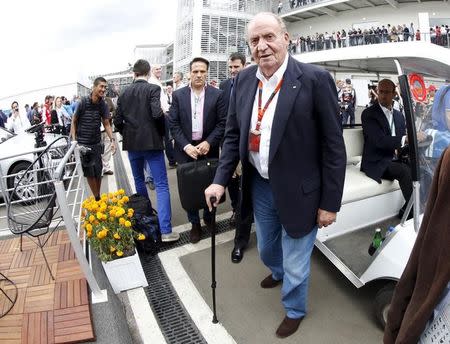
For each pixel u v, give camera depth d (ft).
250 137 7.26
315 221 7.27
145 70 12.35
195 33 73.00
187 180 10.84
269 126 6.89
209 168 10.84
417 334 3.64
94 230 9.68
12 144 19.53
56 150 12.16
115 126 12.78
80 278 8.75
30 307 7.77
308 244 7.44
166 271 10.94
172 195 17.81
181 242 12.80
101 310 7.81
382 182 11.16
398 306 4.13
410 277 3.92
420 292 3.66
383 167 10.99
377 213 11.17
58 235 11.10
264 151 7.02
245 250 11.93
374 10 82.48
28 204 10.69
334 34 88.38
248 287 9.93
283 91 6.54
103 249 9.75
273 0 98.99
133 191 18.85
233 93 7.84
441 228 3.38
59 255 9.89
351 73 12.56
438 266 3.38
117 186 20.40
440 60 6.41
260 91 7.07
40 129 20.81
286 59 6.70
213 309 8.54
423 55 6.65
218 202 7.99
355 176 11.64
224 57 76.18
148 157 12.50
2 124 39.96
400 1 76.43
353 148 13.16
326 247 9.78
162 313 9.13
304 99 6.44
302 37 95.91
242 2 76.23
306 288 7.84
